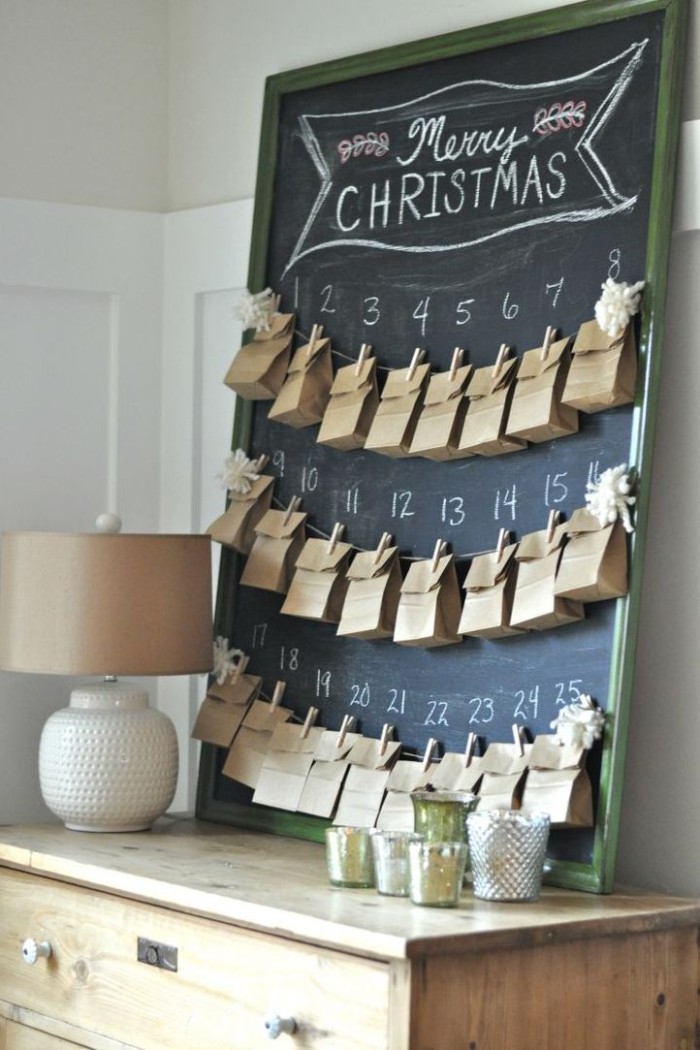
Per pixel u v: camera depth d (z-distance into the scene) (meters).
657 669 2.45
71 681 3.18
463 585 2.55
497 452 2.54
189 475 3.24
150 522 3.28
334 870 2.30
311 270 2.91
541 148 2.54
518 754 2.43
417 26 2.82
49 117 3.19
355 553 2.77
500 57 2.62
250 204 3.11
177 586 2.73
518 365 2.53
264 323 2.93
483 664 2.54
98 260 3.21
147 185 3.30
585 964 2.14
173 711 3.24
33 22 3.17
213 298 3.22
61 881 2.57
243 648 2.95
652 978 2.23
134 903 2.41
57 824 2.89
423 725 2.62
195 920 2.29
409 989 1.94
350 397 2.76
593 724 2.32
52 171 3.19
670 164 2.37
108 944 2.46
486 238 2.61
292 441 2.91
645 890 2.38
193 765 3.21
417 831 2.36
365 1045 2.01
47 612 2.69
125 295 3.25
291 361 2.90
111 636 2.68
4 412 3.13
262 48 3.12
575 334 2.46
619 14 2.45
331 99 2.91
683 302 2.42
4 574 2.77
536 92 2.56
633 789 2.47
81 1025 2.50
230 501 2.99
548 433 2.44
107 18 3.26
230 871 2.42
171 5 3.32
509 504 2.53
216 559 3.21
